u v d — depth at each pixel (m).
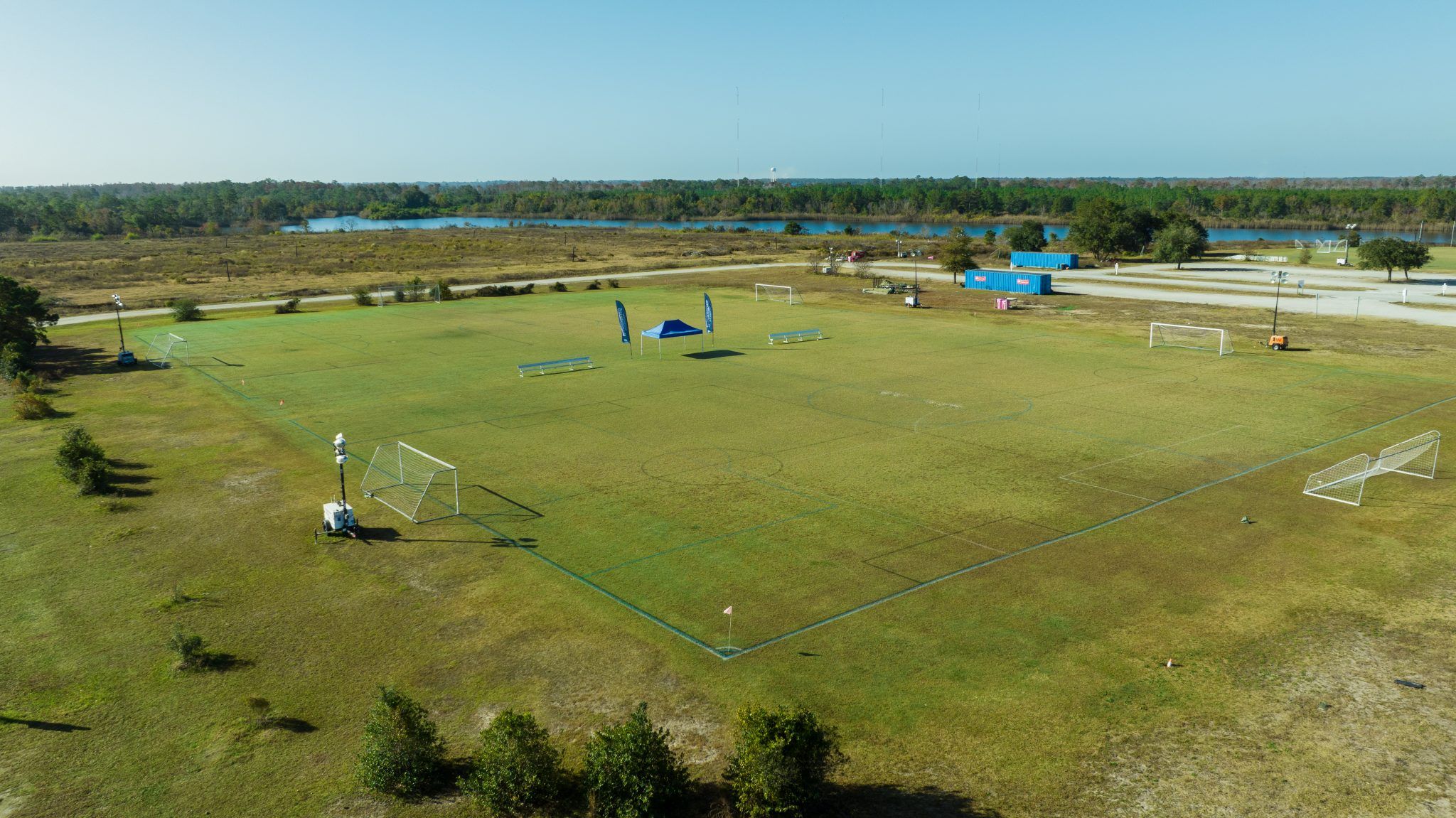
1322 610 25.22
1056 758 18.88
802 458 39.62
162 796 17.89
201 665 22.80
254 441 43.50
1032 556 28.98
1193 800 17.52
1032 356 62.97
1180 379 54.84
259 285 118.00
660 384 55.16
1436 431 39.81
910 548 29.69
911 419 45.94
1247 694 21.16
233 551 30.14
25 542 31.08
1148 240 147.75
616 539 30.77
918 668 22.34
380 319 84.94
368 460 40.19
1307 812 17.11
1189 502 33.69
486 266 141.12
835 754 18.45
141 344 72.75
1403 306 84.94
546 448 41.59
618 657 23.09
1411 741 19.28
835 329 76.31
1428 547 29.42
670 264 139.38
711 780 18.36
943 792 17.84
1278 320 77.56
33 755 19.22
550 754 18.03
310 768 18.80
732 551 29.62
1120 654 22.95
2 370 59.59
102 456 38.28
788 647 23.42
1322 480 35.53
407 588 27.25
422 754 18.19
